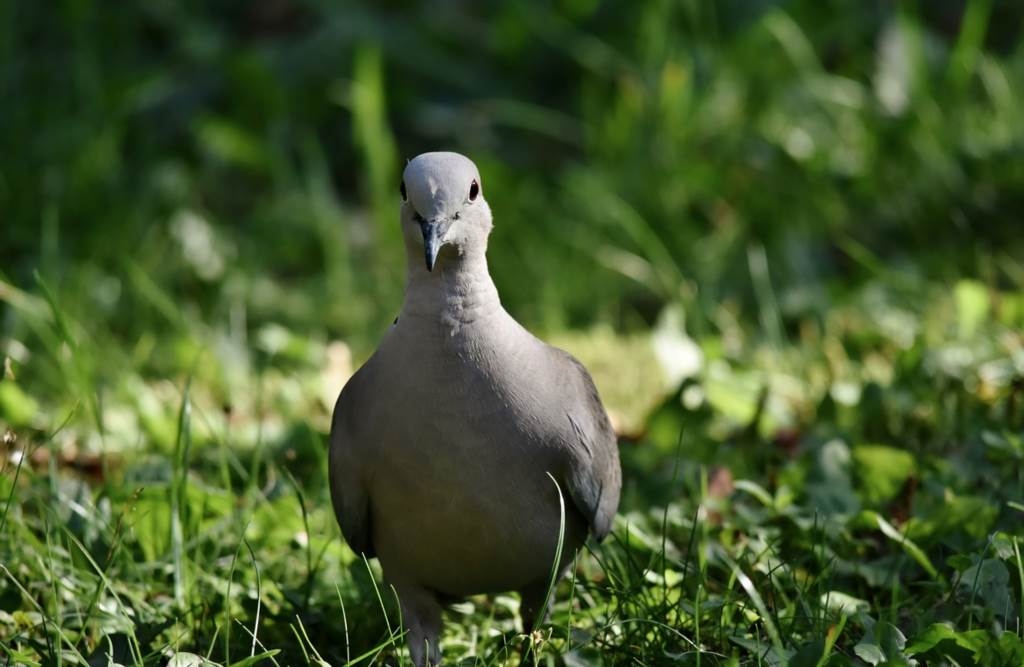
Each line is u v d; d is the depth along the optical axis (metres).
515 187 15.21
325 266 14.60
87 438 10.28
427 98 16.97
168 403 10.87
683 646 7.02
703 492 8.50
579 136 16.41
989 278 12.41
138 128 16.66
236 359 12.10
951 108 14.83
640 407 11.34
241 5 18.73
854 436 9.63
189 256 14.28
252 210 15.83
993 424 9.39
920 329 11.66
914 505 8.45
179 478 8.29
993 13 17.67
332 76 17.05
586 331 13.13
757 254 12.36
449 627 8.05
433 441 6.80
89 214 14.68
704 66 15.68
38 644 7.03
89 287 13.43
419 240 6.92
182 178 15.27
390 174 15.55
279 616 7.66
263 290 14.03
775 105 15.34
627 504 9.12
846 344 11.25
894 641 6.42
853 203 14.23
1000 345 10.73
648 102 15.36
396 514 7.04
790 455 9.60
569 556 7.54
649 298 13.69
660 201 14.47
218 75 17.27
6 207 14.77
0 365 10.40
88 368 10.79
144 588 7.98
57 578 7.68
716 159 14.88
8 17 16.98
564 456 7.02
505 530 7.02
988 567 6.97
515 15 16.75
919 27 16.19
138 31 18.16
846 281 13.06
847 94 15.52
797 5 16.52
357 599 8.02
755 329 12.80
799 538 8.10
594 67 16.30
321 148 16.77
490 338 6.86
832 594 7.21
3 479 8.31
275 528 8.43
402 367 6.84
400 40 17.17
